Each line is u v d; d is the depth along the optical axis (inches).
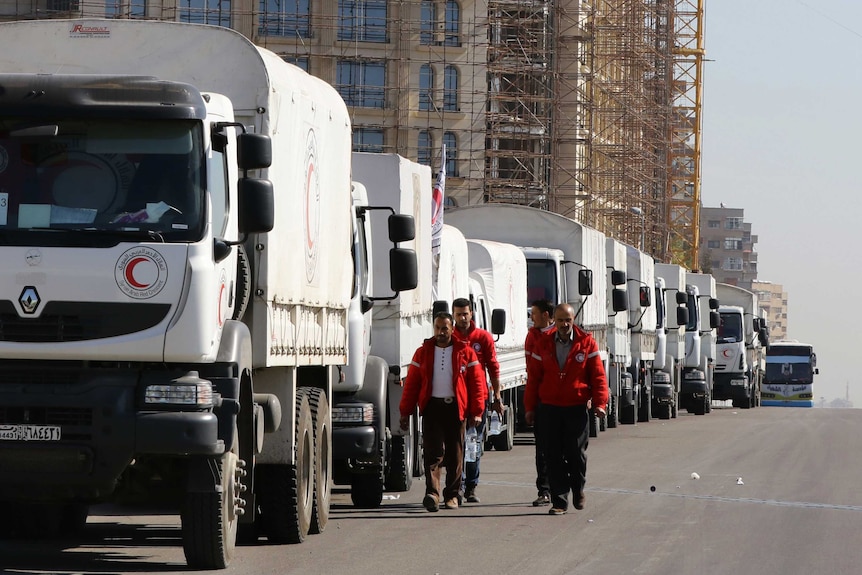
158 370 822.5
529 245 2544.3
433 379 1256.8
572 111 6973.4
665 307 3656.5
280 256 954.7
